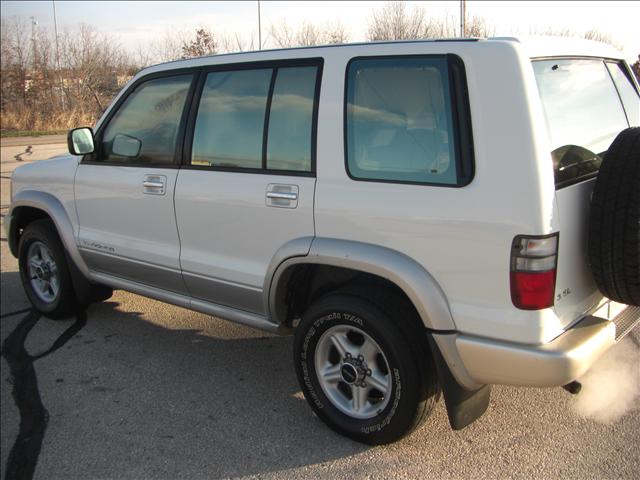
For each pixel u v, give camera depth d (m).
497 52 2.61
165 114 3.98
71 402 3.77
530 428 3.28
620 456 3.00
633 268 2.57
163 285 4.12
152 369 4.18
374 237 2.91
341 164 3.05
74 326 4.99
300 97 3.26
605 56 3.37
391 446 3.16
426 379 2.95
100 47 31.00
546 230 2.49
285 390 3.83
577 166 2.81
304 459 3.09
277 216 3.27
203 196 3.64
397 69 2.89
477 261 2.62
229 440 3.29
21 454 3.25
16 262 6.93
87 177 4.46
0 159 17.17
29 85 30.52
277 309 3.44
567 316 2.68
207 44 22.91
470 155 2.63
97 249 4.47
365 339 3.08
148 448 3.25
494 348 2.62
